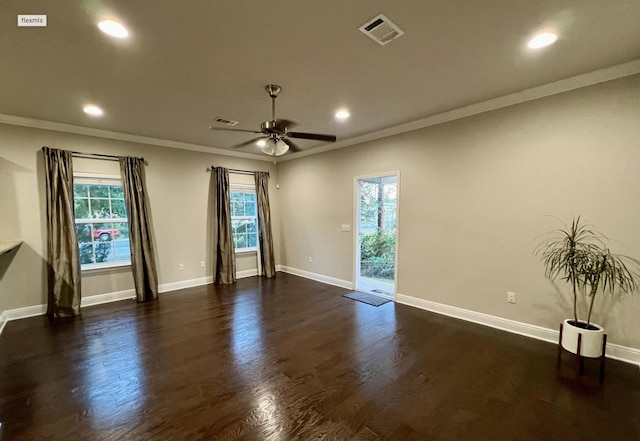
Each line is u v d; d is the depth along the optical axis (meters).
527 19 1.76
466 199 3.38
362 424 1.79
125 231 4.43
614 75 2.41
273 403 1.98
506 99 2.99
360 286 5.02
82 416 1.86
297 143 4.94
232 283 5.28
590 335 2.29
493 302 3.23
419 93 2.90
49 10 1.60
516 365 2.45
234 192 5.70
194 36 1.90
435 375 2.31
